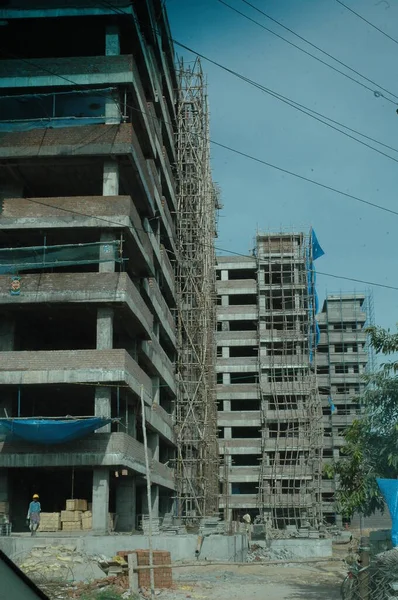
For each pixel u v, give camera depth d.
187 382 53.22
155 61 42.91
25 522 37.12
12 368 31.42
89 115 34.22
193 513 50.38
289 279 75.62
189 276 55.31
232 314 75.88
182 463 51.34
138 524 42.19
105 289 31.98
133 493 35.84
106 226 32.81
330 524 70.44
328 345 83.38
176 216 55.84
